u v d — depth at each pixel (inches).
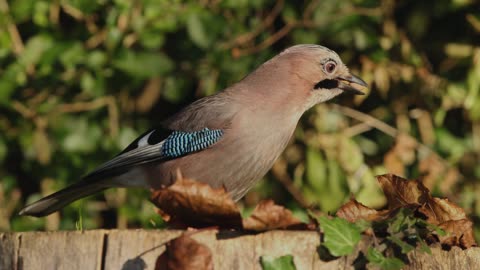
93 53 446.3
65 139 465.4
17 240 217.9
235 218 214.8
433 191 479.5
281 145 334.3
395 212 220.2
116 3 435.8
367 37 474.3
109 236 214.1
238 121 324.5
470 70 476.4
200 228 221.6
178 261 209.0
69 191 338.6
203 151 329.7
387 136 492.4
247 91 332.5
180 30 471.5
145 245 212.7
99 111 471.2
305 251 213.2
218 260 211.6
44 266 216.1
